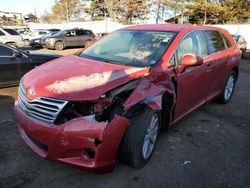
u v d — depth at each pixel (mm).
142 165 3057
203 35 4328
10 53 6270
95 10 55906
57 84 2693
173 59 3451
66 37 18500
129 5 46094
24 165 3064
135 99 2686
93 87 2627
